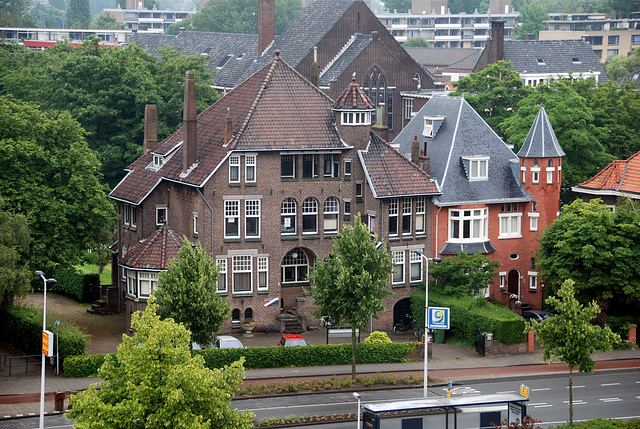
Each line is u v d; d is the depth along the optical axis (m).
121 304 155.75
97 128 187.38
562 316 108.81
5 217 129.75
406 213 150.88
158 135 187.75
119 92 185.50
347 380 121.88
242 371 88.25
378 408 99.44
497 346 138.75
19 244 131.00
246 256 145.25
